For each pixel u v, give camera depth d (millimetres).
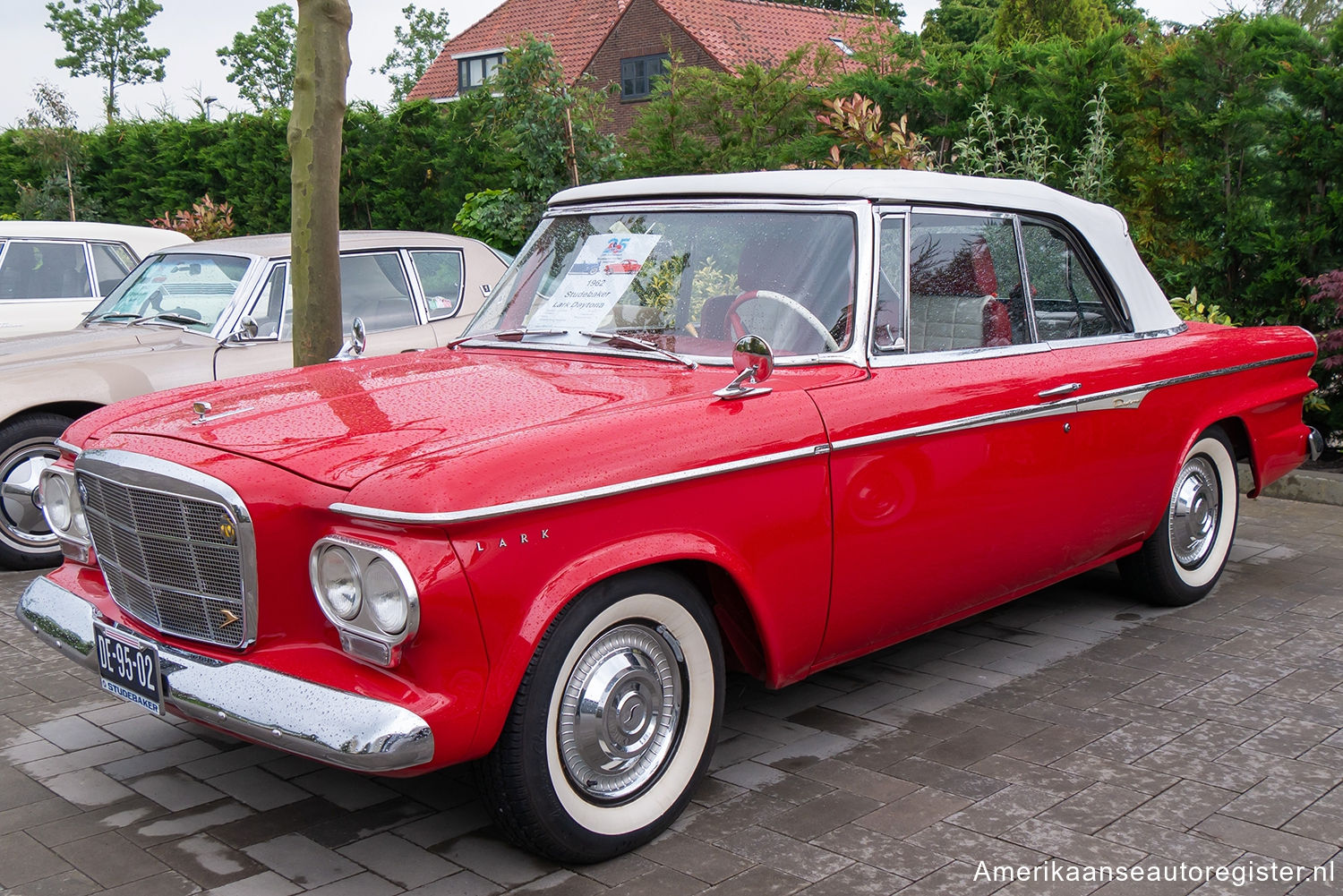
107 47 59188
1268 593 5340
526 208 11156
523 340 3930
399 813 3299
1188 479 5016
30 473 5922
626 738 3004
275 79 53594
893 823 3158
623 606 2930
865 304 3588
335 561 2650
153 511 2959
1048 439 4074
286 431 3016
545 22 36875
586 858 2949
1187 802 3266
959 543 3818
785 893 2809
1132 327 4691
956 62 9711
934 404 3635
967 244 4004
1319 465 7746
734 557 3145
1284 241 7648
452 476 2592
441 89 39344
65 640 3330
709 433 3057
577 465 2775
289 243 6887
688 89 11211
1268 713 3916
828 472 3361
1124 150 8758
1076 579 5629
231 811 3311
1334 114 7645
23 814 3293
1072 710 3975
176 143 17781
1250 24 8266
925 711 3992
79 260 9719
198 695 2787
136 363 6043
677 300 3756
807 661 3496
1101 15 27266
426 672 2611
